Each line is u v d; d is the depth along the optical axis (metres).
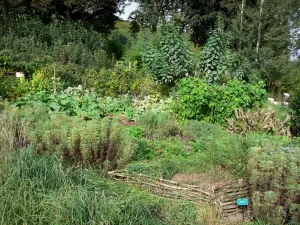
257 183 4.45
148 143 6.48
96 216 3.63
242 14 22.23
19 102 8.47
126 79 13.00
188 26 28.34
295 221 4.18
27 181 3.97
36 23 18.95
